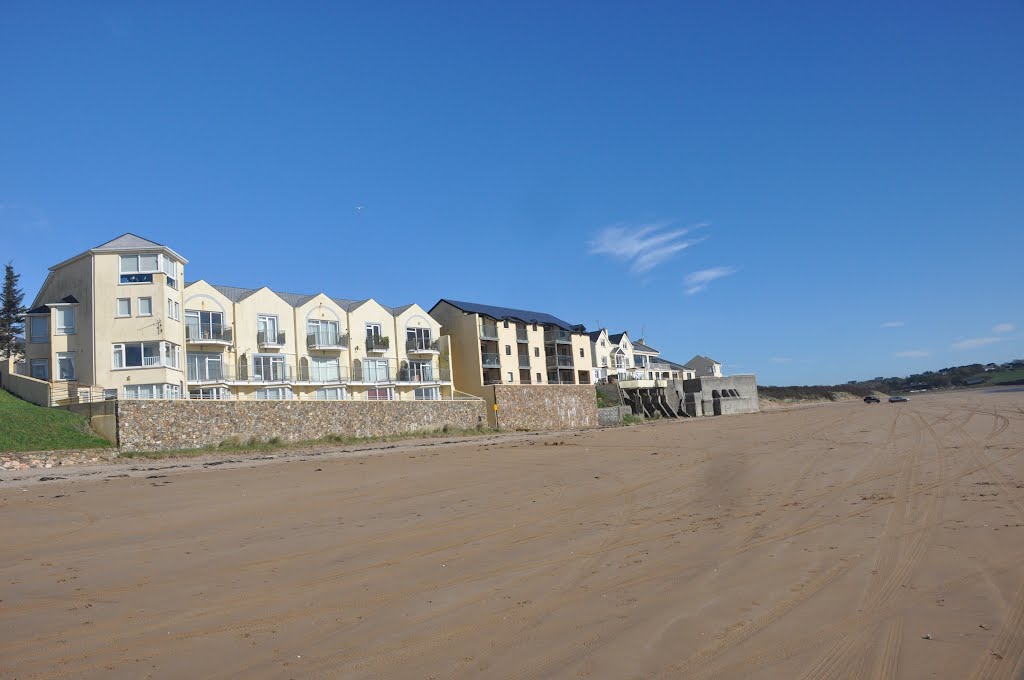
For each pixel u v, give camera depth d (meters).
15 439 30.89
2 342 61.81
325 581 10.61
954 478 18.34
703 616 8.37
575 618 8.48
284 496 19.61
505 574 10.71
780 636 7.63
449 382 64.88
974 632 7.51
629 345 107.88
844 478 19.45
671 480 20.80
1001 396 93.19
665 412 91.06
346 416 45.41
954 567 9.98
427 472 24.80
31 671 7.29
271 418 40.50
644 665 6.96
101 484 22.77
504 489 20.06
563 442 40.16
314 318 55.44
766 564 10.70
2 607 9.59
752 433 40.81
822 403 140.75
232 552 12.80
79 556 12.73
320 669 7.18
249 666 7.30
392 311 64.62
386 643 7.87
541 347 78.00
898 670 6.64
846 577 9.77
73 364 42.19
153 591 10.27
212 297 49.06
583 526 14.29
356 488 20.98
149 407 34.50
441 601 9.38
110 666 7.39
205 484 22.41
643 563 11.09
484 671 6.96
